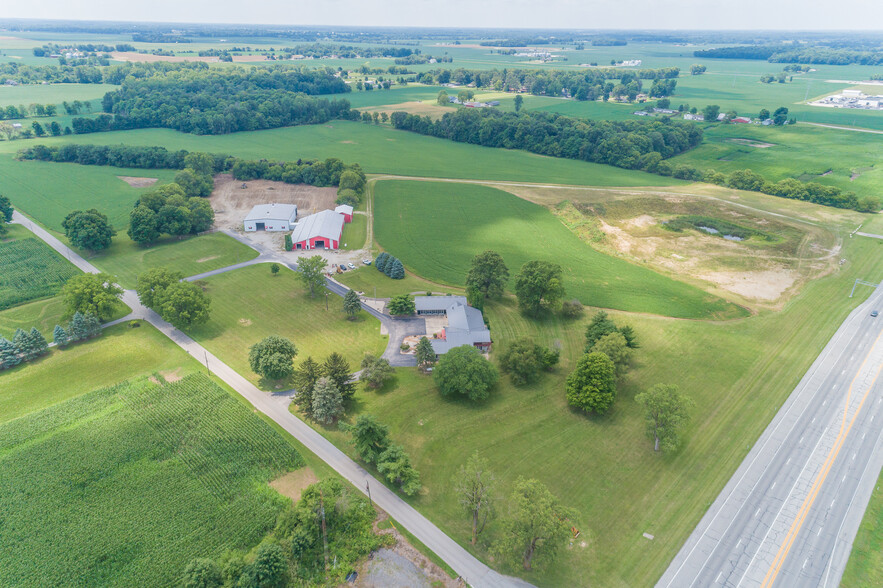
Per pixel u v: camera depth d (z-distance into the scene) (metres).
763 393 97.62
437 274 143.12
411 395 96.00
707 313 124.81
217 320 118.94
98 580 62.09
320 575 64.25
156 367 102.00
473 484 67.12
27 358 102.75
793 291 135.62
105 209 182.88
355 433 79.12
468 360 94.00
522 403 94.31
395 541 68.31
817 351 110.31
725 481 78.44
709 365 105.25
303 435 86.00
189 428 85.69
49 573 62.62
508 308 126.38
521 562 65.56
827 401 95.81
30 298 125.50
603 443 85.25
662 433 80.44
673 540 69.00
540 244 164.25
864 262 151.75
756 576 64.75
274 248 157.62
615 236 172.00
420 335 114.25
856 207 192.38
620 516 72.12
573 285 136.88
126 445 81.50
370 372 96.00
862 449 85.12
